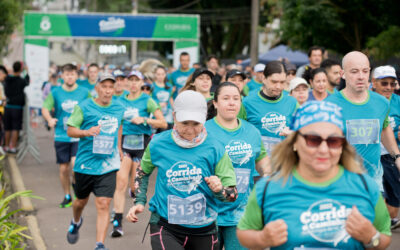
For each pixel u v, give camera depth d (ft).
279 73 22.34
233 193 15.81
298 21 70.38
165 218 16.05
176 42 86.02
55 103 35.01
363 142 19.81
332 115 10.71
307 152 10.71
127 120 31.01
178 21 85.51
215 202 16.37
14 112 53.21
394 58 63.26
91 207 33.12
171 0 169.27
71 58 200.13
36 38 81.25
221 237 18.78
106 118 24.44
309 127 10.74
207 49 178.81
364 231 10.68
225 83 19.06
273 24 122.93
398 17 68.44
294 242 10.96
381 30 69.41
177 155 15.88
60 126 34.14
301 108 10.95
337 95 19.99
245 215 11.59
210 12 165.48
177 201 15.81
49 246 25.29
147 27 84.99
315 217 10.93
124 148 30.86
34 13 80.94
